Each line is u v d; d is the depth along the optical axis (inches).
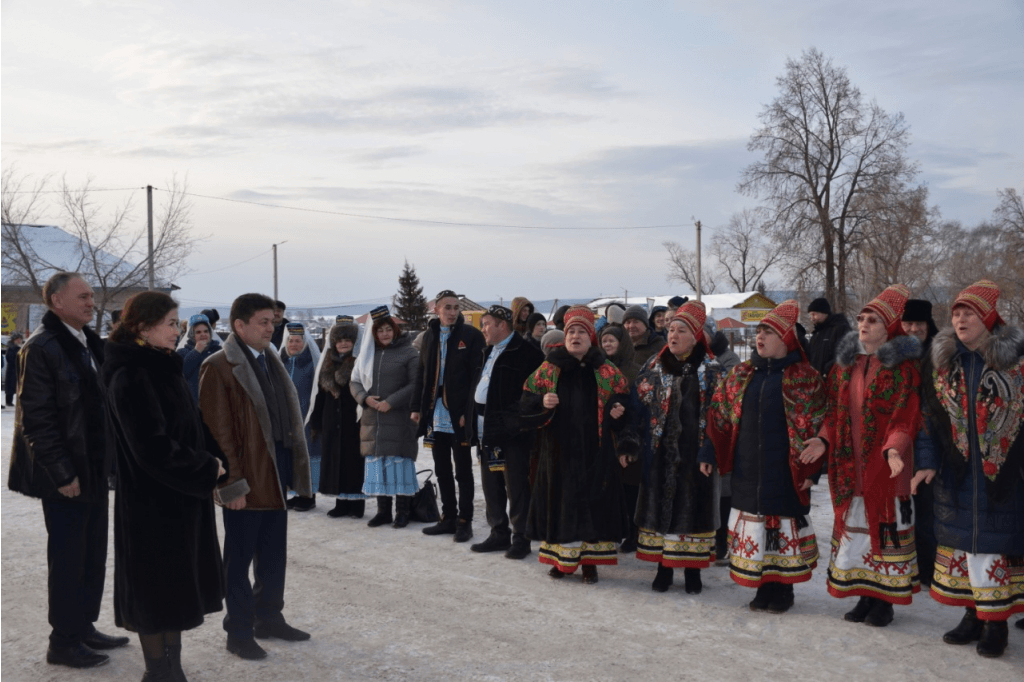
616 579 225.9
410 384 289.7
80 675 165.5
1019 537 163.6
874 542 183.2
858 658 168.1
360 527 291.9
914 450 176.2
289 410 181.3
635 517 215.0
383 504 294.8
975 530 166.4
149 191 1363.2
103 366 145.7
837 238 1576.0
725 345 260.5
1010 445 164.2
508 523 263.1
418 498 298.2
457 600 208.8
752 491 193.0
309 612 201.2
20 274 1327.5
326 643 180.7
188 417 150.1
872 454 182.1
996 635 167.9
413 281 2407.7
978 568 167.3
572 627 188.4
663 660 168.6
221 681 160.9
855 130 1546.5
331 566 241.1
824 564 233.6
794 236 1571.1
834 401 190.9
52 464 160.6
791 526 193.6
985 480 166.1
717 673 161.8
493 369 241.8
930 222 1517.0
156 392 144.0
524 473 245.3
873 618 185.9
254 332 171.5
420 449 458.3
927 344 199.3
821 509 296.7
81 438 165.8
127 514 145.6
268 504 171.6
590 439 218.2
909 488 180.5
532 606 203.5
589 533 215.3
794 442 190.1
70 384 165.5
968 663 164.9
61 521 167.6
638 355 270.4
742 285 2935.5
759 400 193.5
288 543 269.1
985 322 171.2
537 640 180.7
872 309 183.3
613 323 294.0
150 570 144.6
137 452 139.6
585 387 219.8
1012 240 1700.3
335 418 302.5
